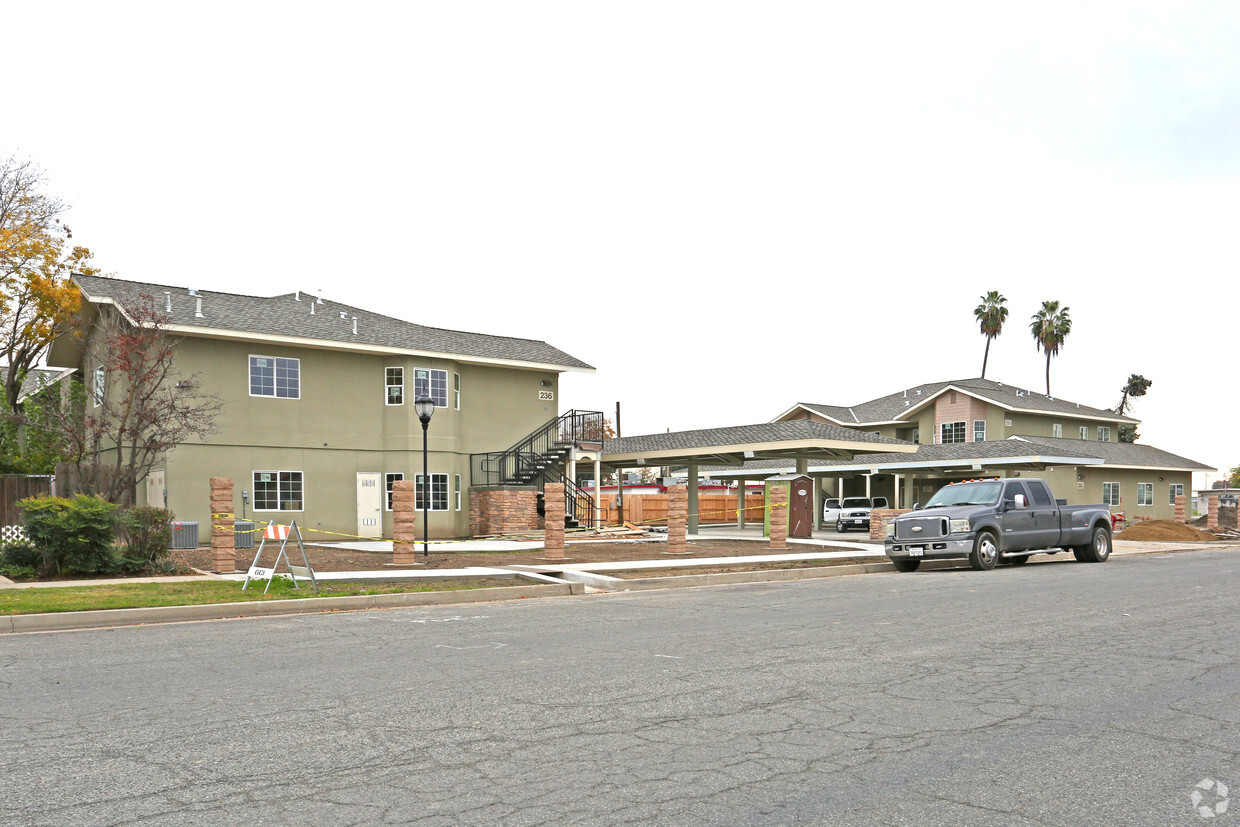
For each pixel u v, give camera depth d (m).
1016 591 14.92
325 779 5.09
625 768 5.29
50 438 25.69
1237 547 31.33
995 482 20.62
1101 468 50.00
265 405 27.95
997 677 7.85
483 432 32.72
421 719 6.41
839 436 32.12
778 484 29.58
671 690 7.34
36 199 30.69
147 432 25.27
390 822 4.44
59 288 27.23
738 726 6.22
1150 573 18.48
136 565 17.23
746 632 10.49
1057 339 76.75
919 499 50.47
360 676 7.97
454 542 27.80
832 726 6.22
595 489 34.12
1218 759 5.48
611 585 16.67
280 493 28.11
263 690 7.42
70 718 6.51
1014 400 50.22
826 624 11.13
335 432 29.38
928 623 11.16
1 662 8.87
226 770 5.26
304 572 17.88
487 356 32.19
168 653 9.33
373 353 30.19
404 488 19.30
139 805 4.68
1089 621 11.28
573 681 7.71
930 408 52.78
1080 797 4.81
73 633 11.04
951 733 6.05
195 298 28.14
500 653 9.13
